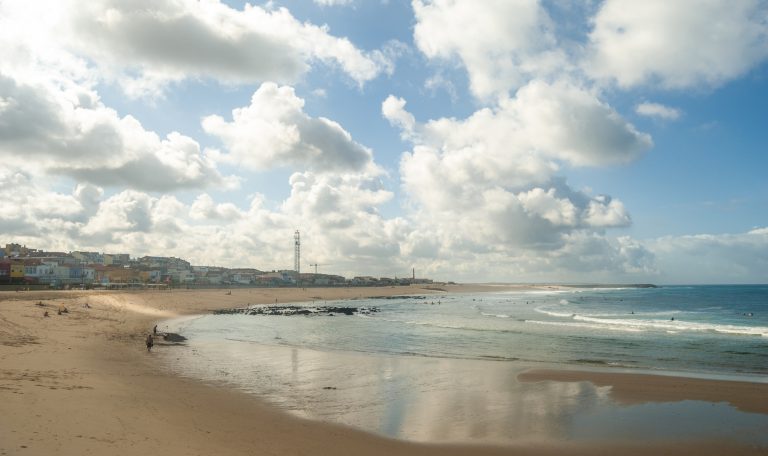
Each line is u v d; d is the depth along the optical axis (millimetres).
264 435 12242
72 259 136625
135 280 133500
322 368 23453
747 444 12797
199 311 73375
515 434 13500
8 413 10906
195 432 11688
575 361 26500
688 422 14750
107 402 13289
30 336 26562
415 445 12438
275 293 143125
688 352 29984
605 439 13141
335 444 12094
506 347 32375
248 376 20938
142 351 26766
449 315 68812
